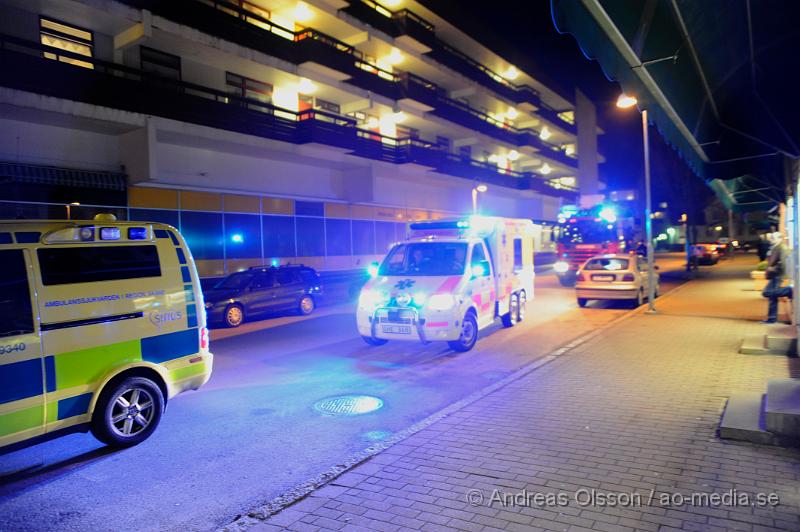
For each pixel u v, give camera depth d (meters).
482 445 4.86
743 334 10.01
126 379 5.33
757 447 4.57
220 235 21.66
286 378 8.19
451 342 9.47
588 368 7.76
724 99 6.50
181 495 4.25
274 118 22.02
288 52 22.41
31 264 4.76
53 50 15.55
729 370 7.30
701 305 14.70
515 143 41.09
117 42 17.95
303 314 16.08
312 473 4.59
